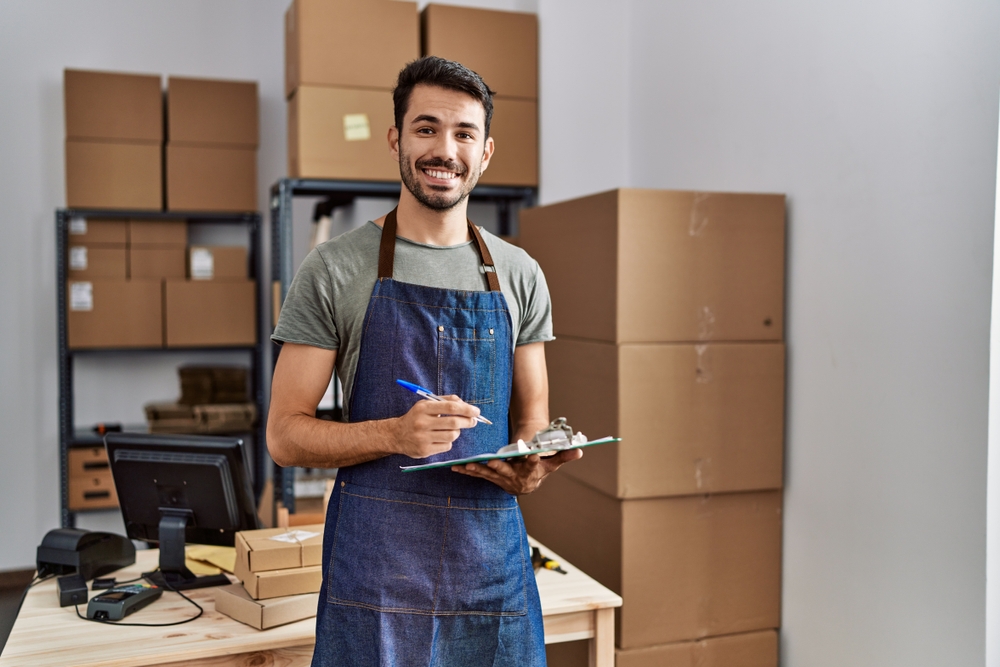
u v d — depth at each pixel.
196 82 3.51
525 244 2.71
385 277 1.32
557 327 2.48
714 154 2.64
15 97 3.62
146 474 1.89
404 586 1.28
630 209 2.12
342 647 1.28
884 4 1.93
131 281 3.52
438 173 1.30
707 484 2.20
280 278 2.94
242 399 3.73
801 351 2.24
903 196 1.88
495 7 3.42
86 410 3.78
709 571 2.23
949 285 1.76
